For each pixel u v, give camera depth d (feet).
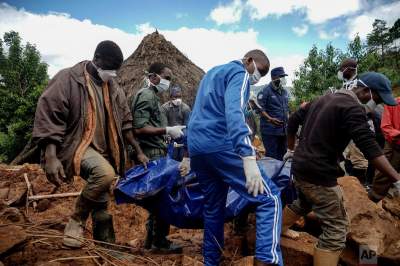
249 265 9.56
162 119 14.97
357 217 12.12
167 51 45.73
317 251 10.35
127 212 17.51
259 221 8.93
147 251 12.19
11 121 76.38
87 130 10.72
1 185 18.16
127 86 41.39
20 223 11.83
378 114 18.81
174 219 11.86
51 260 9.09
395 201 14.83
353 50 60.08
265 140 21.38
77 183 19.29
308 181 10.30
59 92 10.32
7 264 8.95
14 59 91.56
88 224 15.52
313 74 59.82
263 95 21.02
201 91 9.87
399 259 11.58
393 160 16.97
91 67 11.26
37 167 20.44
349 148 19.92
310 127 10.55
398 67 131.75
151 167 12.23
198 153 9.36
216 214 10.12
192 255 12.19
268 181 9.43
